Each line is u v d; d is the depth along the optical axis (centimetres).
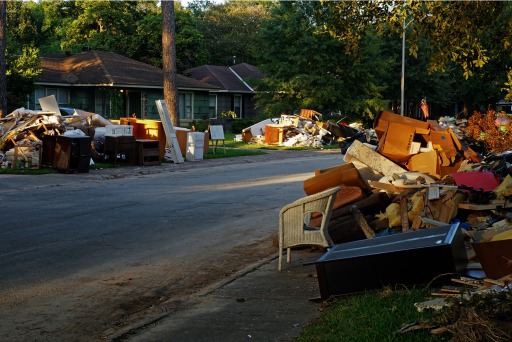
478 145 1705
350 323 575
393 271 650
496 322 476
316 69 4534
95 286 806
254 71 5816
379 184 1035
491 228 859
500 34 1270
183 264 925
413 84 5600
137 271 883
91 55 4434
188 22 5681
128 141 2356
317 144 3781
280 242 858
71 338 622
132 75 4272
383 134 1230
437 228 712
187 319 663
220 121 4922
